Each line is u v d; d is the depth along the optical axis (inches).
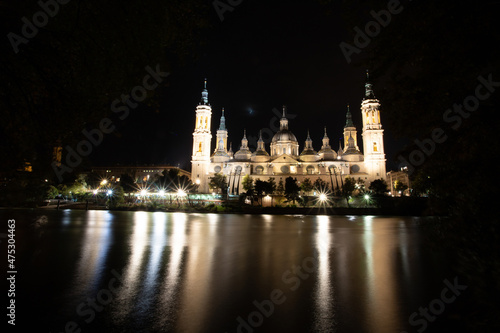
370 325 315.9
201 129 5241.1
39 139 274.7
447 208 211.0
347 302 384.8
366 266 585.6
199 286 445.7
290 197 3221.0
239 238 970.1
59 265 556.1
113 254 670.5
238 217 2081.7
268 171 5187.0
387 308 362.9
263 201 3708.2
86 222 1418.6
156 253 692.7
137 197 3270.2
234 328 305.7
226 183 4653.1
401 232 1189.1
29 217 1633.9
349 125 5767.7
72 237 920.9
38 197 312.8
